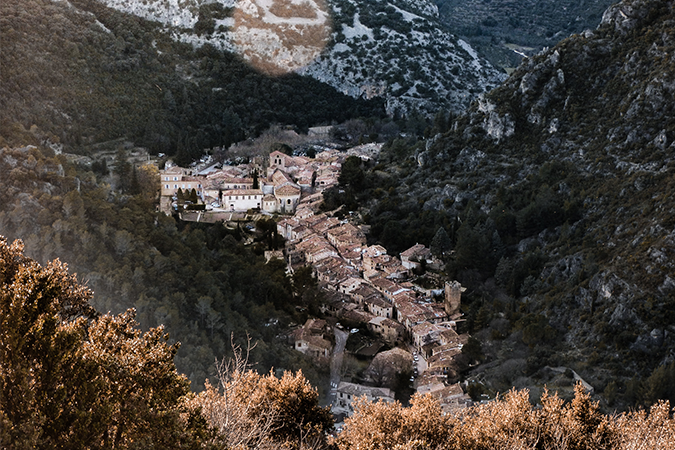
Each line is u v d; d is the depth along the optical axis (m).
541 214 156.62
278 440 55.66
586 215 153.88
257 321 117.25
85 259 103.69
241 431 47.06
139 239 118.25
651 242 129.25
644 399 103.12
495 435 53.84
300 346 118.81
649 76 167.38
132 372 41.47
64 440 36.59
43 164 118.81
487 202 171.38
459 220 166.75
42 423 34.78
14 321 38.03
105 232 113.00
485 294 142.38
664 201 136.50
